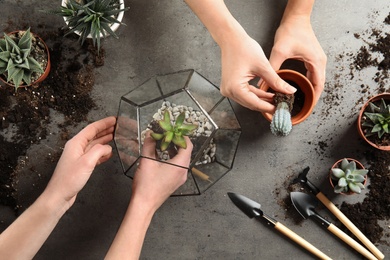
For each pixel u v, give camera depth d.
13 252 1.13
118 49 1.49
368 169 1.46
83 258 1.50
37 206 1.13
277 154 1.48
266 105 1.21
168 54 1.49
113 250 1.25
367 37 1.46
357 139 1.46
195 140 1.28
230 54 1.17
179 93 1.31
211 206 1.49
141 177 1.29
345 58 1.46
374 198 1.46
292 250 1.48
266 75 1.17
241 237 1.48
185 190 1.39
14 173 1.49
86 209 1.50
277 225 1.44
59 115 1.48
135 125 1.29
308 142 1.47
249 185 1.48
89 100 1.48
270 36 1.48
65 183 1.10
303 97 1.37
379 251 1.43
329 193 1.47
